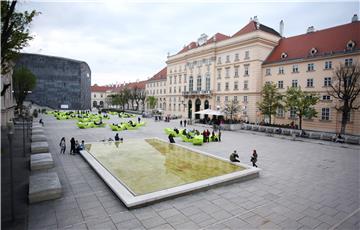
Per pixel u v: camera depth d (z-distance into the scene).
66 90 92.81
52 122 40.66
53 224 7.33
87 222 7.51
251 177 12.28
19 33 9.69
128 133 28.62
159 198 9.06
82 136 25.33
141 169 12.94
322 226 7.66
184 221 7.73
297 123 37.22
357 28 33.19
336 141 25.48
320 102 34.34
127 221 7.62
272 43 43.47
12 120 31.97
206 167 13.43
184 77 60.34
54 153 16.94
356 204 9.34
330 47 34.47
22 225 7.21
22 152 16.55
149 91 83.81
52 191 9.09
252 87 42.53
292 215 8.34
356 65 28.00
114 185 10.14
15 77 46.53
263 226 7.56
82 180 11.36
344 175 13.18
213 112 38.72
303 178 12.54
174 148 18.94
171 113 66.50
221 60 49.16
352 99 26.98
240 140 25.58
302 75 36.72
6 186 10.34
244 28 46.66
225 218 8.00
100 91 133.50
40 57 86.69
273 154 18.55
